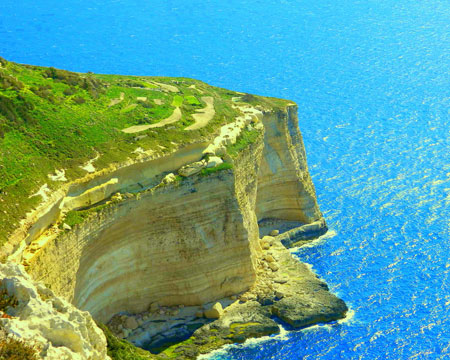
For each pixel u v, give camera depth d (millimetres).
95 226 77750
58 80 98375
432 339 85062
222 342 83062
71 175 78562
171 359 79312
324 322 87812
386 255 103000
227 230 90000
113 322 82562
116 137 87375
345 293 94125
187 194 87062
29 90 90562
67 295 72625
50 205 73375
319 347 83375
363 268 99938
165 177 86312
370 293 94000
